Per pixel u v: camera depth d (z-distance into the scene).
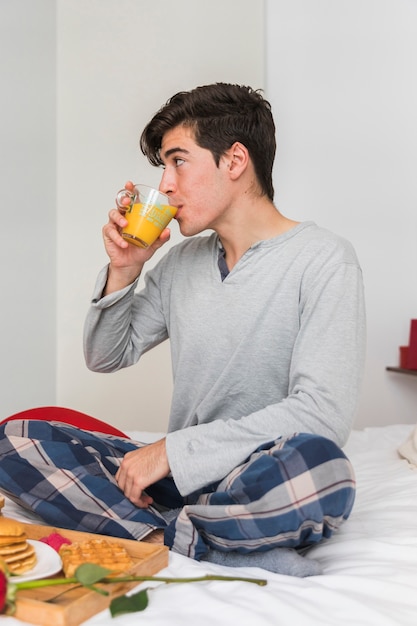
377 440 2.13
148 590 1.00
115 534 1.26
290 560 1.14
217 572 1.10
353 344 1.29
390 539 1.23
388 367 3.25
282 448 1.12
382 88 3.27
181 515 1.21
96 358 1.61
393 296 3.28
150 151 1.51
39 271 3.23
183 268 1.56
